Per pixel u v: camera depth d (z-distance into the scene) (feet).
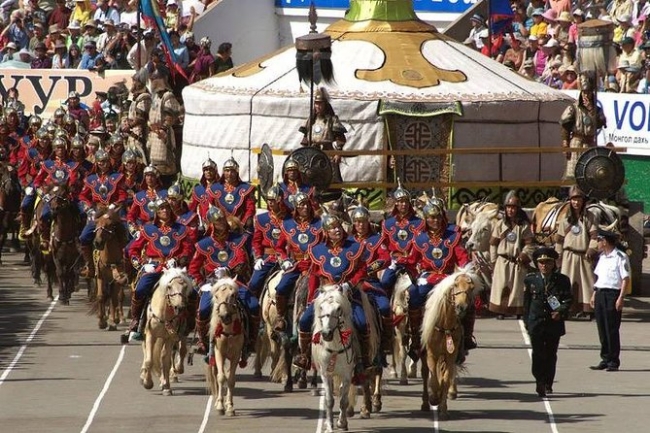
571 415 150.51
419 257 152.76
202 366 176.45
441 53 241.55
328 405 139.74
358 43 240.94
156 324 157.07
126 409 153.48
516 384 165.58
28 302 218.59
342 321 138.72
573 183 218.59
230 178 184.03
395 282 155.84
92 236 200.23
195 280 158.92
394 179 224.94
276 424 145.69
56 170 222.48
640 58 258.78
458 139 230.48
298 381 164.35
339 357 139.23
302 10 327.06
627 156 259.39
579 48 217.15
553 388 163.84
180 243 163.53
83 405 155.63
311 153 195.11
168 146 252.62
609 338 172.76
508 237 201.98
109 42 298.97
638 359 179.83
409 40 242.17
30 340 191.11
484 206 208.23
